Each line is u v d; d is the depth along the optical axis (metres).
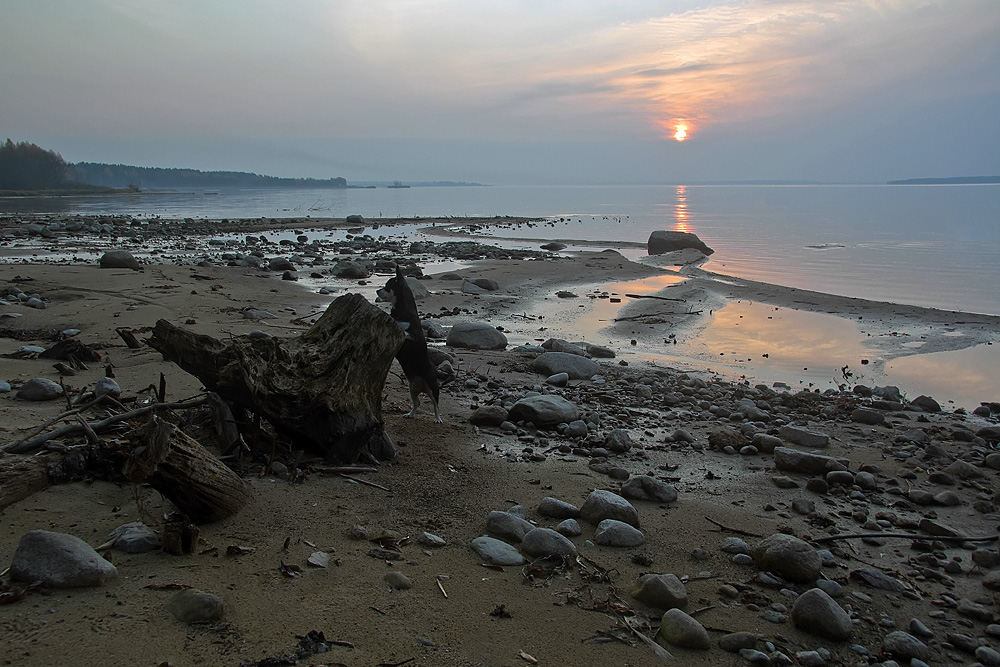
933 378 11.59
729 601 4.47
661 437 8.12
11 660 3.14
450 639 3.72
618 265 26.41
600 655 3.74
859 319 16.27
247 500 5.12
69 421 6.22
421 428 7.70
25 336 10.78
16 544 4.23
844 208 70.88
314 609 3.86
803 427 8.78
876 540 5.55
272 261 23.16
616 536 5.16
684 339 14.38
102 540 4.40
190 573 4.09
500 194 160.38
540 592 4.36
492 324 15.63
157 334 5.89
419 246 32.72
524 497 5.98
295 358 6.12
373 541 4.84
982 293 19.66
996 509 6.30
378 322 6.32
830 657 3.93
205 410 6.65
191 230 42.09
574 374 10.95
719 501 6.25
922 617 4.46
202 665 3.25
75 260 23.75
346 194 166.38
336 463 6.17
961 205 74.06
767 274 23.84
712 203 92.81
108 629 3.45
